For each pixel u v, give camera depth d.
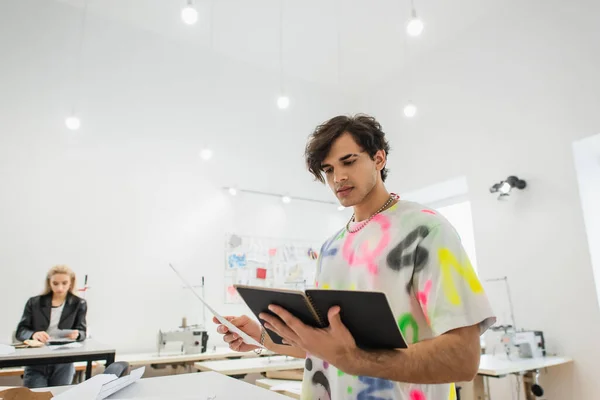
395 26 4.36
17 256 3.45
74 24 4.11
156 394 1.12
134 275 3.91
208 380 1.33
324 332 0.72
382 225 1.02
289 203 5.03
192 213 4.35
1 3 3.81
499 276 3.64
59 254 3.61
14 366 1.97
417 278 0.90
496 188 3.59
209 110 4.71
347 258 1.06
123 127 4.16
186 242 4.25
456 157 4.21
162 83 4.48
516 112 3.73
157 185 4.21
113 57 4.25
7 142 3.59
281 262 4.79
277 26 4.40
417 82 4.84
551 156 3.41
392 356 0.73
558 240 3.28
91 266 3.73
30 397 0.99
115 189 3.99
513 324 3.47
